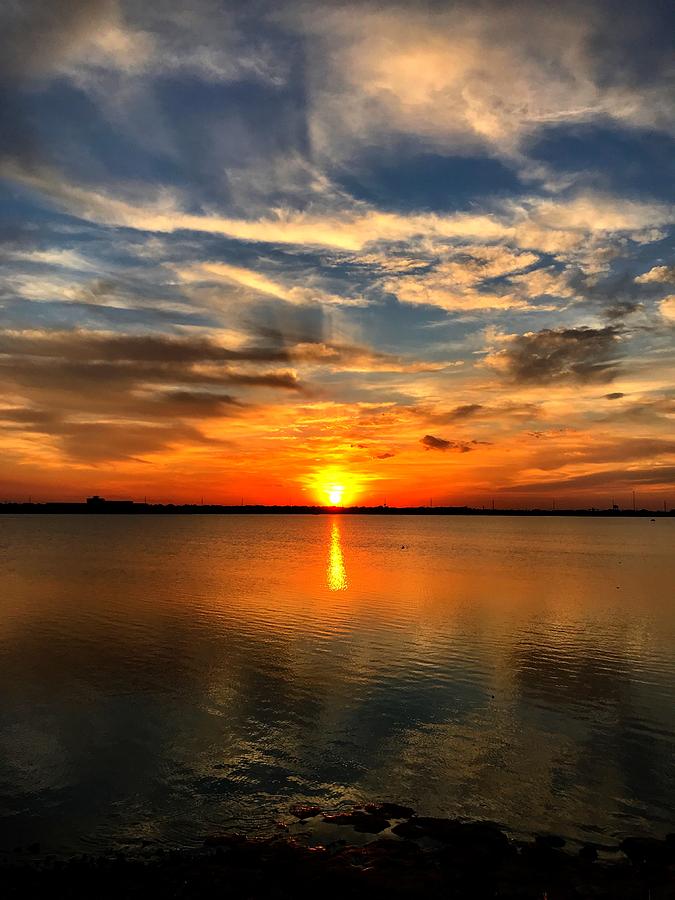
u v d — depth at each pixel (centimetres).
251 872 1381
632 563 9319
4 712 2386
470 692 2659
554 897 1286
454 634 3797
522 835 1567
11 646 3456
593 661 3172
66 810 1680
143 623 4134
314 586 6122
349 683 2766
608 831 1582
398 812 1666
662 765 1959
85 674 2891
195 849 1505
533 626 4078
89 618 4316
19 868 1395
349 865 1412
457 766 1947
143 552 11131
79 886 1322
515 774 1897
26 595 5459
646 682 2819
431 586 6169
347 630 3903
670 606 4950
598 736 2186
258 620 4238
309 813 1666
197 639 3634
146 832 1578
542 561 9631
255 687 2705
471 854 1454
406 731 2222
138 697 2564
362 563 9012
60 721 2295
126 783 1825
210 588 5941
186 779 1853
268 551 11812
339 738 2156
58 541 14575
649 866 1405
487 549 13050
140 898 1281
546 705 2505
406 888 1319
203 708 2436
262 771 1906
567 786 1820
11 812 1669
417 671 2961
